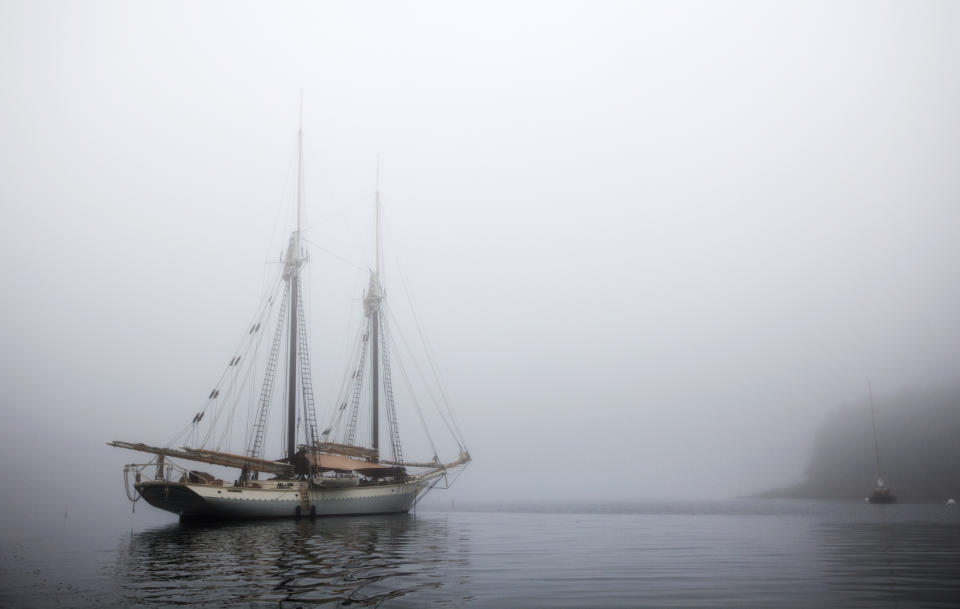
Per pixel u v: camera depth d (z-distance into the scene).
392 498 68.94
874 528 54.28
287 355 75.31
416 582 23.28
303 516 59.00
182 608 18.70
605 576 24.81
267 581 23.53
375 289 91.31
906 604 18.97
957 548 35.72
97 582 23.67
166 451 56.78
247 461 60.97
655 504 165.88
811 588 21.83
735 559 30.62
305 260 77.31
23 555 33.28
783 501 179.50
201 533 46.00
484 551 34.38
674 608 18.45
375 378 87.94
